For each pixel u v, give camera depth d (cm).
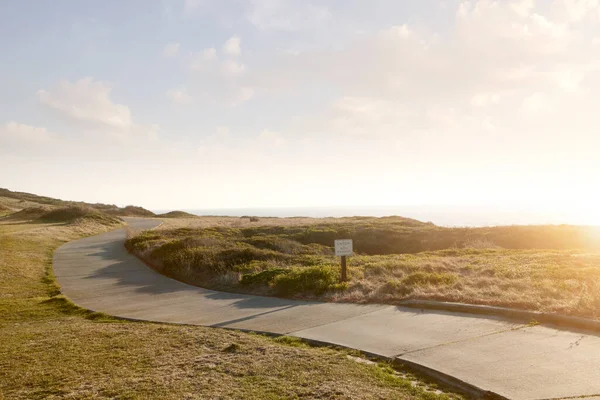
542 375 527
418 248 2866
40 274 1753
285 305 1077
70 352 721
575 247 2691
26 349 748
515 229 3108
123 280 1619
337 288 1167
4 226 3744
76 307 1178
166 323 952
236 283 1398
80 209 4803
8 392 550
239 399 494
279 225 3788
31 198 9338
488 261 1641
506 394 479
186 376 582
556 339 664
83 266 1977
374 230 3256
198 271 1633
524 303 848
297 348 705
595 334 676
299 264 1714
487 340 683
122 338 803
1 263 1798
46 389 556
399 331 773
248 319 948
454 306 900
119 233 3694
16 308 1177
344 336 764
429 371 570
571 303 820
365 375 562
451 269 1431
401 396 490
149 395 516
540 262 1499
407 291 1073
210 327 892
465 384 516
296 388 521
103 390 541
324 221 4428
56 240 2941
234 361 638
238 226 3684
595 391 474
